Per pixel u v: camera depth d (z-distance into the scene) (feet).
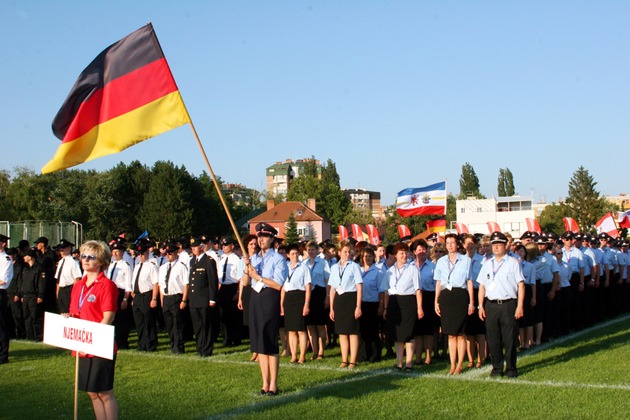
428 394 30.09
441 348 47.75
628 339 48.34
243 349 48.08
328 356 44.88
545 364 38.34
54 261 56.03
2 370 38.27
